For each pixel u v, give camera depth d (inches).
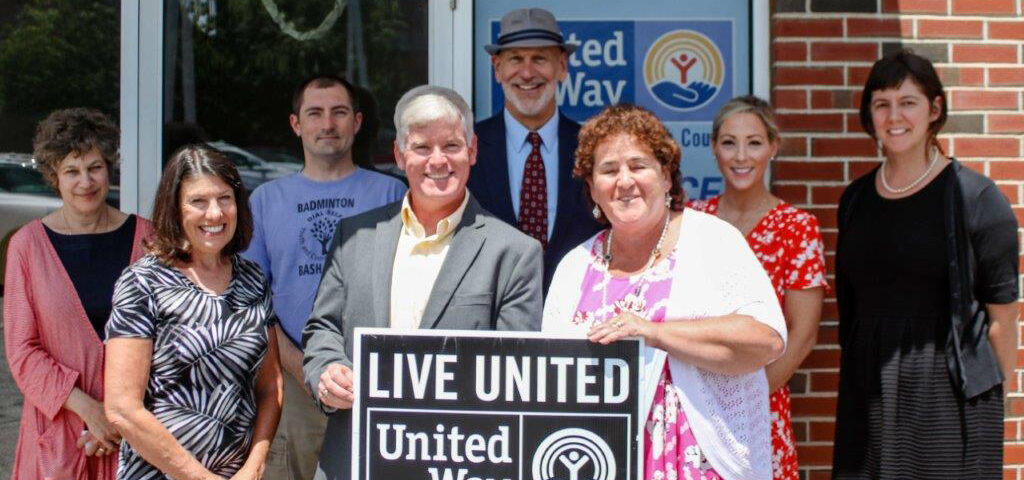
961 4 166.2
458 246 115.9
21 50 183.0
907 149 135.3
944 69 166.6
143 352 113.8
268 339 122.6
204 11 182.1
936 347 131.8
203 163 117.7
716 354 105.0
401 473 106.9
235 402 117.5
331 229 154.5
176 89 182.7
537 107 151.5
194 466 114.2
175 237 117.3
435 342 106.9
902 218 134.6
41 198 182.4
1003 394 133.5
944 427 131.0
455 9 177.3
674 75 176.1
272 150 182.9
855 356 137.6
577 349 105.7
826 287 140.9
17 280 132.4
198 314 115.8
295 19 181.8
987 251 131.5
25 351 130.8
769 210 144.4
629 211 108.2
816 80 165.5
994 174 167.6
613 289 111.0
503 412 106.3
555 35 151.8
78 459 131.4
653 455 107.0
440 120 113.6
